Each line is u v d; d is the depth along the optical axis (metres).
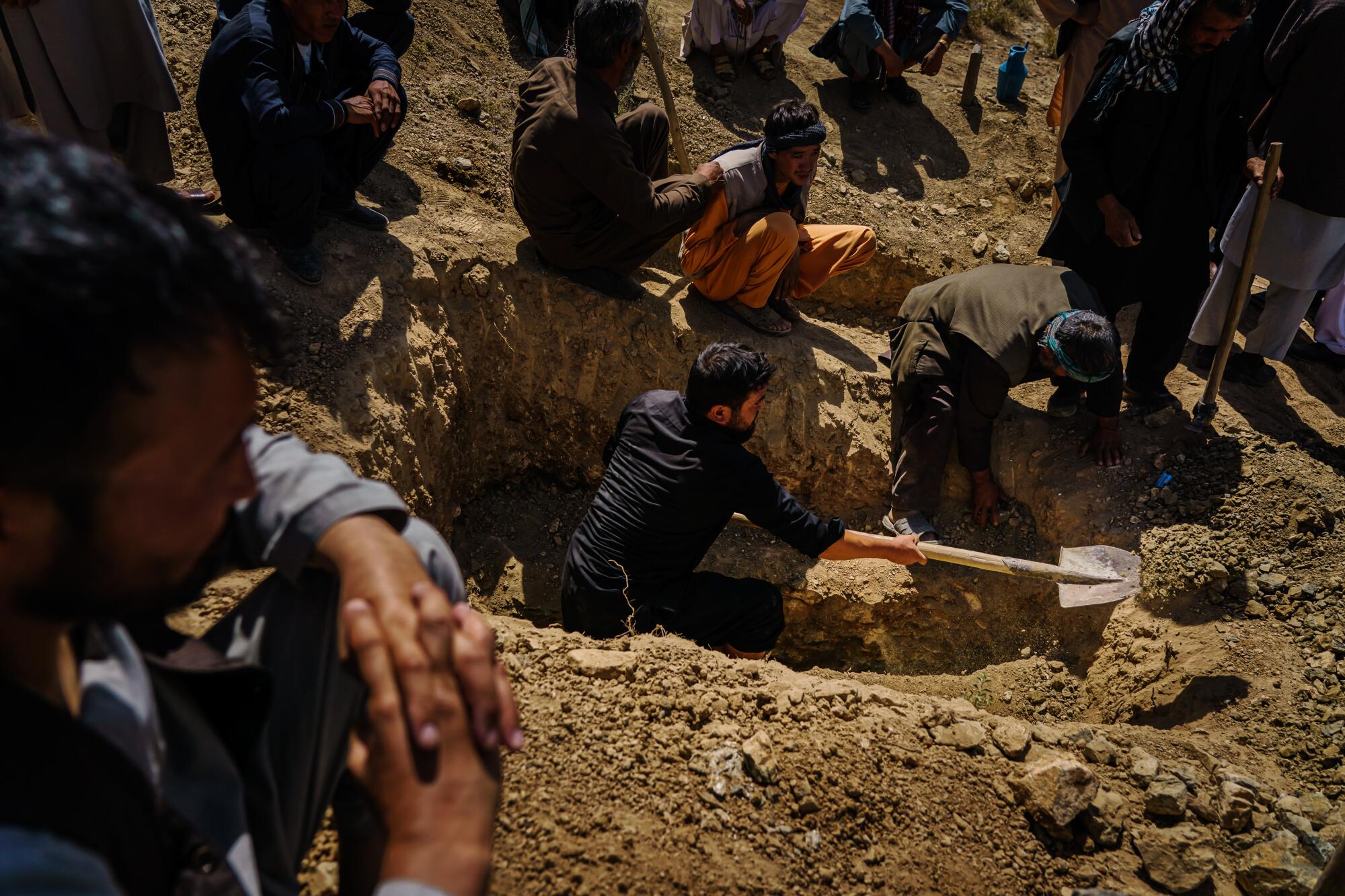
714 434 3.33
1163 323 4.54
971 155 6.56
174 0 5.07
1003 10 8.09
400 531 0.96
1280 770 3.16
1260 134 4.63
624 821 2.12
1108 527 4.39
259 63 3.57
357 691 1.08
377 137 4.24
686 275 5.07
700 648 2.95
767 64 6.62
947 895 2.20
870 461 4.83
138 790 0.68
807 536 3.37
